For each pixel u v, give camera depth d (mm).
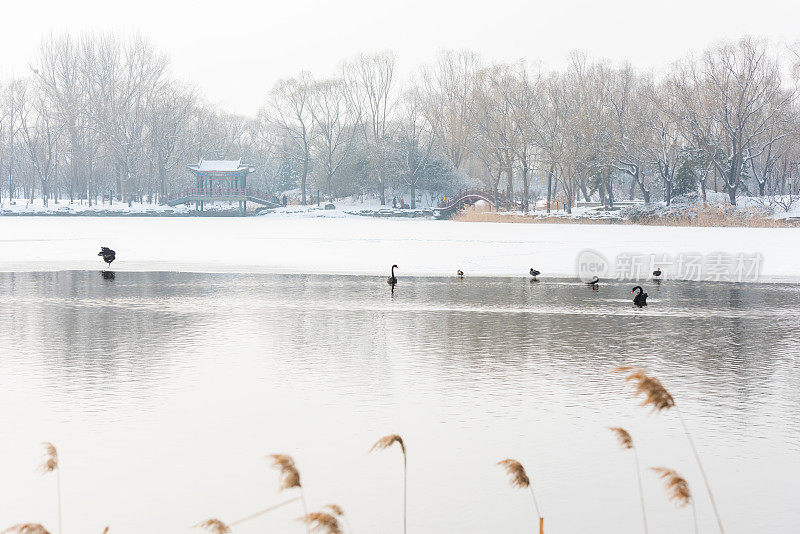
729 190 90875
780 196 91750
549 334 22250
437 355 19250
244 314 25750
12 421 13633
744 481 11039
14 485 10875
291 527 9500
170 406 14594
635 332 22656
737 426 13516
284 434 13023
